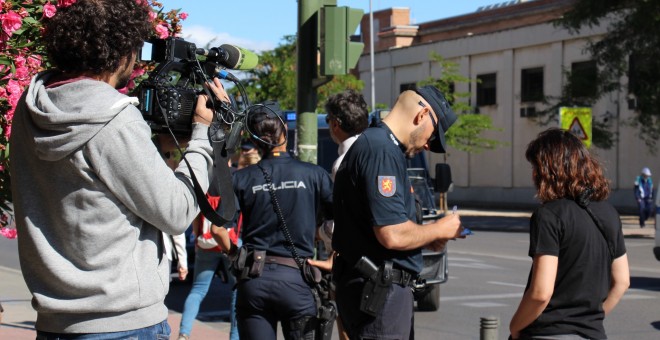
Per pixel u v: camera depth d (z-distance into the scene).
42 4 4.10
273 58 22.27
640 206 28.09
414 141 4.45
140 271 2.72
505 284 13.93
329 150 14.13
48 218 2.72
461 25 50.44
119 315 2.70
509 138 42.91
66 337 2.69
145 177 2.65
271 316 5.39
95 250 2.66
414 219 4.47
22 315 10.23
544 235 4.01
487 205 43.97
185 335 7.98
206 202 2.92
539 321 4.05
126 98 2.71
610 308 4.20
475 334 9.58
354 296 4.39
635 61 26.86
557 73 39.91
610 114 37.16
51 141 2.61
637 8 26.69
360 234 4.36
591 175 4.09
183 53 3.21
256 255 5.33
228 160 3.12
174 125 3.02
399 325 4.34
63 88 2.71
